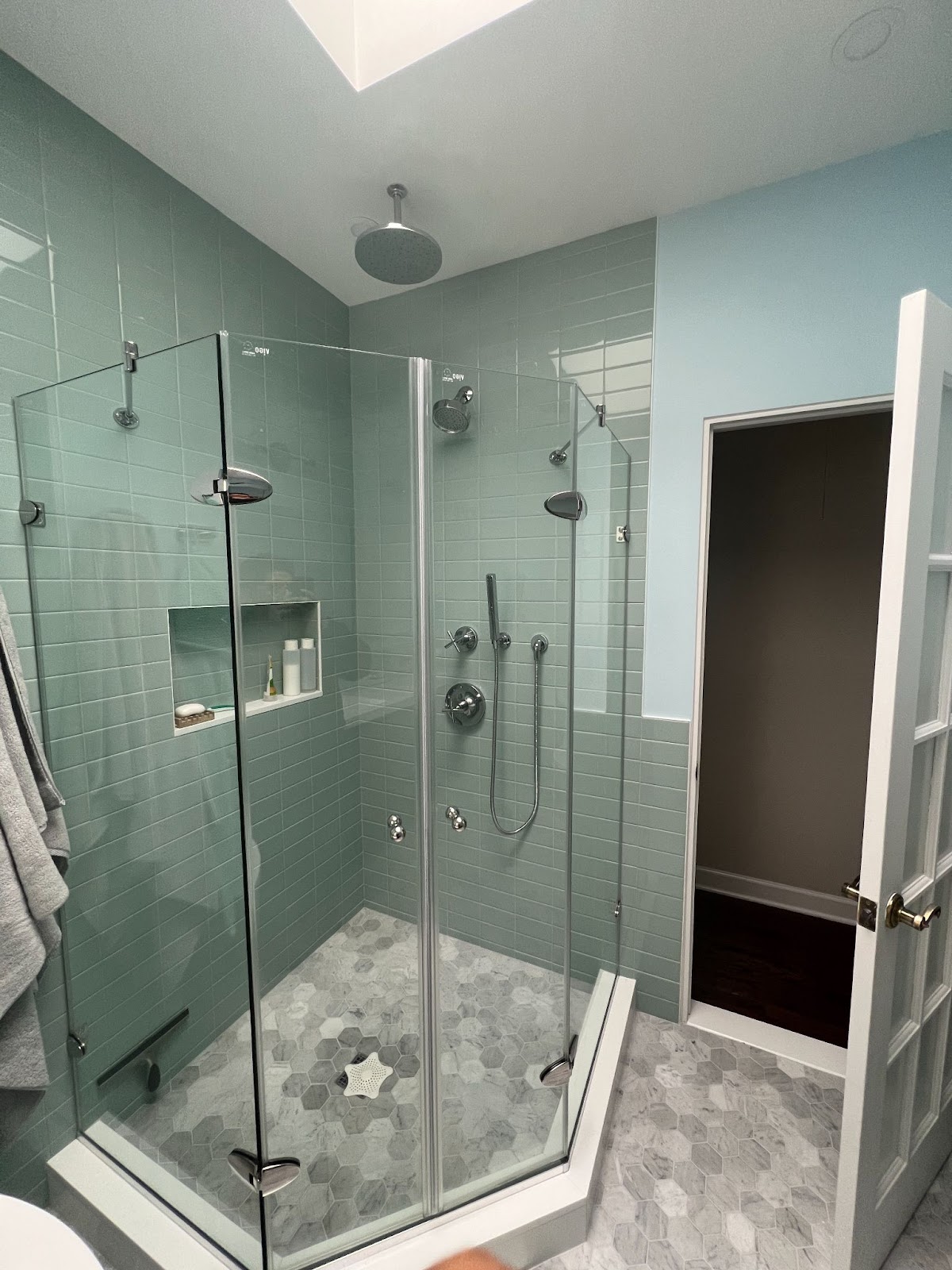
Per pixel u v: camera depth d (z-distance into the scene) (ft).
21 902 3.63
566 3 3.43
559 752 5.04
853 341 4.96
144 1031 4.37
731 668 9.04
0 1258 2.24
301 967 4.61
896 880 3.39
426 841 4.63
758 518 8.72
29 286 3.99
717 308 5.46
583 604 5.24
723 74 3.94
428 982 4.51
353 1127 4.21
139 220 4.71
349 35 3.96
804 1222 4.24
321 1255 3.70
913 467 3.06
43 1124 4.26
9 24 3.54
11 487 3.97
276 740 4.47
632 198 5.37
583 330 6.07
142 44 3.68
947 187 4.56
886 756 3.19
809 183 5.01
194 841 4.33
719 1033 6.13
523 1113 4.42
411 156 4.74
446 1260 3.69
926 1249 4.00
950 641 3.70
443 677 4.80
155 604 4.34
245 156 4.73
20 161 3.89
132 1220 3.93
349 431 4.62
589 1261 4.00
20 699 3.84
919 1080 4.14
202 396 3.92
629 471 5.94
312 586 4.57
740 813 9.16
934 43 3.68
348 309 7.34
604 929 5.93
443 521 4.73
